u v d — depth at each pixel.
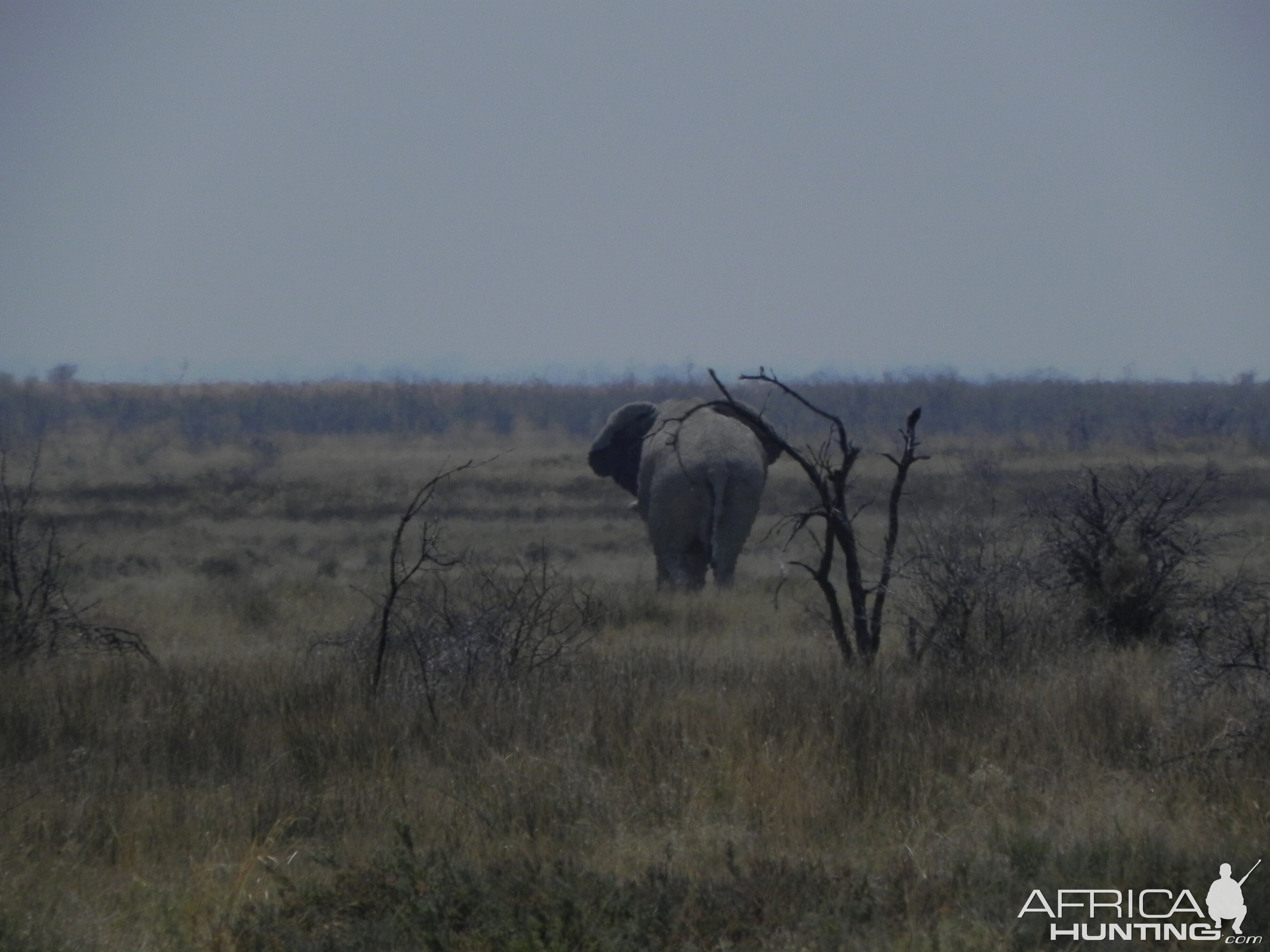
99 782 9.68
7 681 12.85
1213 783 9.15
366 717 11.09
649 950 6.62
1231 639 11.59
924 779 9.33
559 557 31.52
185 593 23.31
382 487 45.56
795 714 10.77
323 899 7.28
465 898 7.14
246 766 10.20
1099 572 16.27
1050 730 10.50
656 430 25.05
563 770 9.48
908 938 6.69
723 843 8.23
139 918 7.34
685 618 19.14
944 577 14.62
